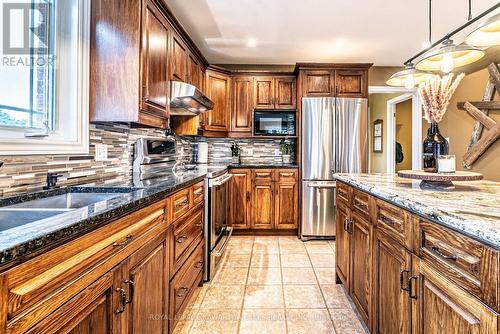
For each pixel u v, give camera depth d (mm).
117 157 2160
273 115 3912
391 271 1353
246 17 2789
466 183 1783
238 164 4082
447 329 932
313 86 3738
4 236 631
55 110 1634
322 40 3342
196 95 2490
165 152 2756
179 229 1747
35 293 639
